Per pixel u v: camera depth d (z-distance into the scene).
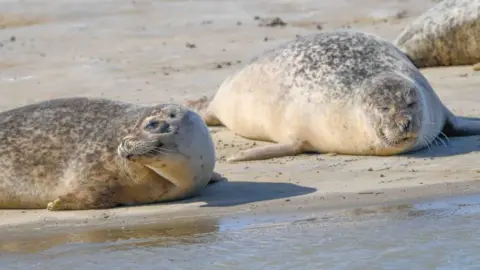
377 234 29.83
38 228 32.03
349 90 40.84
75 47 69.00
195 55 65.50
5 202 35.53
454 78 54.34
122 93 55.41
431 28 60.03
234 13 78.56
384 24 73.88
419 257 27.84
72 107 36.28
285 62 43.69
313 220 31.45
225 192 35.44
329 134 40.94
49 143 35.34
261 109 43.56
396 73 41.28
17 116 36.38
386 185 35.12
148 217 32.75
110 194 34.44
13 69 62.97
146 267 27.52
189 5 81.38
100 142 34.84
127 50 67.56
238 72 46.28
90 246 29.64
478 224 30.42
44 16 78.94
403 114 38.94
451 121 42.44
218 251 28.73
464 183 34.78
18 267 27.91
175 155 33.22
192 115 34.19
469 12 59.06
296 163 39.84
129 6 81.12
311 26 74.19
